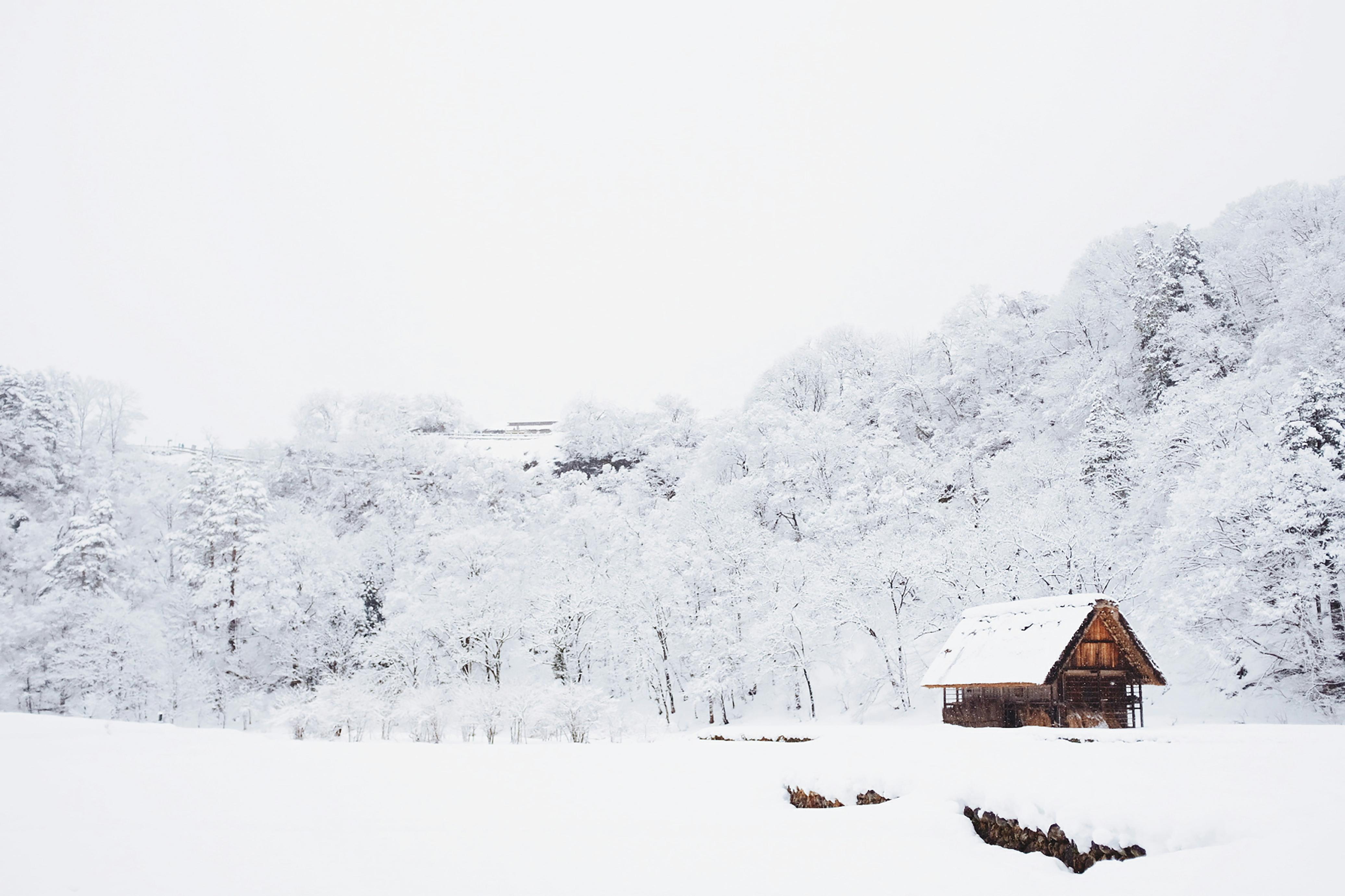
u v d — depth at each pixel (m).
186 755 21.47
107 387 76.19
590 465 95.25
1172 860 8.33
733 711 52.22
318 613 59.09
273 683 57.22
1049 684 31.12
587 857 10.48
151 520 65.00
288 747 23.83
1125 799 9.94
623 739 41.94
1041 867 9.30
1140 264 64.62
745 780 15.31
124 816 13.41
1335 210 58.50
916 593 49.84
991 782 11.41
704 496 59.53
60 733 25.62
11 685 47.41
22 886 9.38
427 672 55.22
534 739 41.59
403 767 19.17
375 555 66.50
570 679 54.12
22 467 58.59
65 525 55.38
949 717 38.09
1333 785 9.98
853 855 9.91
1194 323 53.16
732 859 10.12
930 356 79.00
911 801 11.63
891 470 61.12
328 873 9.92
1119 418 51.44
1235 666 35.53
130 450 76.50
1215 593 34.62
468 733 42.53
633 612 53.69
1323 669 32.59
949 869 9.26
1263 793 9.74
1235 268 58.91
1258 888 7.18
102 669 48.31
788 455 66.44
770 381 90.12
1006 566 46.50
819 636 49.56
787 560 53.75
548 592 55.31
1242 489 35.16
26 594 52.97
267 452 87.31
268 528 61.81
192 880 9.63
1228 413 42.03
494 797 14.98
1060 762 12.24
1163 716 36.09
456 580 55.88
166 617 56.34
